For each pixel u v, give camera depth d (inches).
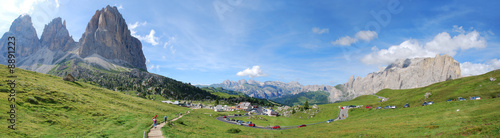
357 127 2448.3
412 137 1433.3
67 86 3459.6
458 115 2020.2
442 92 3919.8
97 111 2273.6
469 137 1173.7
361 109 4618.6
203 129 2404.0
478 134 1171.9
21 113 1609.3
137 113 2588.6
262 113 7741.1
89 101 2672.2
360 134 1817.2
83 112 2119.8
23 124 1417.3
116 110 2573.8
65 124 1663.4
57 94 2468.0
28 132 1314.0
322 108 5905.5
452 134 1293.1
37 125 1489.9
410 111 3053.6
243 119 5088.6
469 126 1384.1
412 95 4643.2
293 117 5777.6
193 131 2014.0
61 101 2246.6
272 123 4507.9
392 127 1980.8
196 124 2699.3
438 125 1657.2
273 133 2709.2
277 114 6496.1
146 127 1854.1
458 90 3740.2
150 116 2498.8
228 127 3093.0
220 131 2479.1
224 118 4960.6
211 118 4360.2
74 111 2078.0
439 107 2721.5
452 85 4345.5
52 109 1951.3
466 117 1804.9
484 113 1854.1
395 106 3961.6
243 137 2105.1
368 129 2101.4
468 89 3602.4
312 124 4062.5
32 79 3065.9
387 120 2701.8
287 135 2415.1
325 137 1989.4
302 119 5305.1
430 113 2513.5
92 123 1865.2
